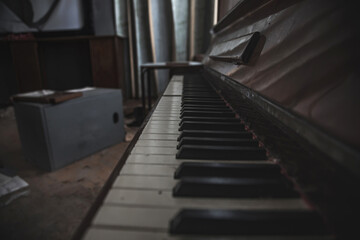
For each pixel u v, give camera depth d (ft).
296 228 0.47
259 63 1.08
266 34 1.13
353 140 0.44
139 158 0.79
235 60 1.39
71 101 3.29
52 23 7.29
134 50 7.44
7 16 7.26
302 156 0.60
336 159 0.48
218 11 2.74
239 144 0.86
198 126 1.05
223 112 1.25
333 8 0.64
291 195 0.57
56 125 3.12
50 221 2.24
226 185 0.58
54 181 2.96
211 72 2.44
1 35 7.43
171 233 0.48
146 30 7.14
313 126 0.57
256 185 0.58
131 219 0.51
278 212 0.50
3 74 7.68
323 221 0.48
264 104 0.89
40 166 3.29
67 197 2.63
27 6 7.18
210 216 0.48
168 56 7.18
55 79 8.02
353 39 0.52
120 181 0.65
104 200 0.57
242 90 1.20
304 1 0.83
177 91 2.00
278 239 0.47
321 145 0.54
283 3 1.03
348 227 0.44
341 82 0.53
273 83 0.86
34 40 6.93
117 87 6.91
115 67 6.76
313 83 0.63
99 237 0.47
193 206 0.56
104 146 3.92
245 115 1.12
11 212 2.37
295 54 0.77
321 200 0.50
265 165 0.67
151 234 0.48
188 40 6.93
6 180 2.91
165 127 1.09
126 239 0.46
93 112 3.63
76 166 3.35
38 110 2.93
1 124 5.77
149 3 6.80
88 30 7.33
